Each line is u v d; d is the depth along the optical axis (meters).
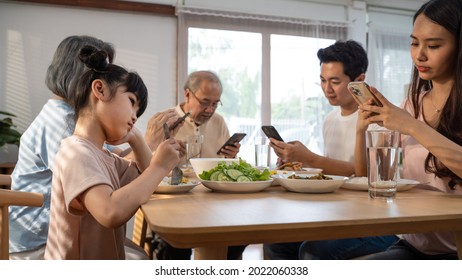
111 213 0.86
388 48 4.78
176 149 1.06
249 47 4.22
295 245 1.86
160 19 3.95
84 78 1.09
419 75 1.42
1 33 3.51
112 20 3.79
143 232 1.78
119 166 1.29
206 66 4.07
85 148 0.99
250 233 0.72
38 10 3.59
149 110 3.90
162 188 1.12
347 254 1.48
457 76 1.20
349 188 1.26
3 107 3.52
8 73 3.52
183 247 0.70
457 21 1.17
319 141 4.43
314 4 4.52
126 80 1.10
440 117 1.26
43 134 1.31
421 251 1.27
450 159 1.05
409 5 4.87
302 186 1.15
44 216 1.28
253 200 1.01
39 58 3.59
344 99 2.14
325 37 4.48
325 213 0.82
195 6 3.96
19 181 1.32
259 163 1.76
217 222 0.71
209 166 1.34
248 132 4.23
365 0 4.68
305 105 4.41
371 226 0.79
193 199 1.02
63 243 1.05
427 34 1.21
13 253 1.26
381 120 1.16
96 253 1.07
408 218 0.79
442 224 0.85
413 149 1.37
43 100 3.60
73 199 0.91
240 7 4.21
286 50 4.35
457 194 1.17
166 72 3.96
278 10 4.37
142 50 3.89
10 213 1.27
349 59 2.07
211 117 2.89
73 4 3.62
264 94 4.28
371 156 1.05
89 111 1.09
